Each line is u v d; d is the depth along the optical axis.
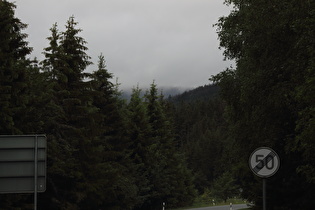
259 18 16.78
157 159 53.72
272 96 17.22
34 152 11.35
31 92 23.98
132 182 41.06
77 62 29.34
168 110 73.62
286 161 22.03
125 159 41.28
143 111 48.97
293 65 15.99
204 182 104.44
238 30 20.81
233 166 28.25
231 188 86.44
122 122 39.50
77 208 29.06
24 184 11.24
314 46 14.05
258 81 17.58
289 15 15.70
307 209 23.03
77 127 29.20
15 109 20.11
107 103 38.38
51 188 26.94
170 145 59.91
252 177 27.83
